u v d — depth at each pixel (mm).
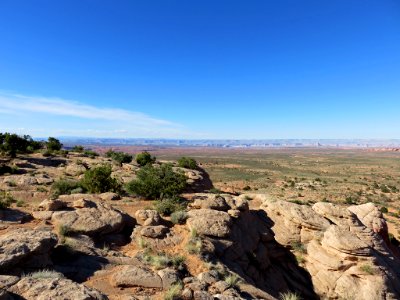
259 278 17438
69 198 21656
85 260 11703
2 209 15695
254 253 18688
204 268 13125
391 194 84625
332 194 77500
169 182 24234
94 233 14609
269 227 22234
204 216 18094
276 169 171625
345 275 18422
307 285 19266
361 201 68938
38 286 8055
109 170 26938
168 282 10609
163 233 15922
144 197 24234
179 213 18281
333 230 20156
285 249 21219
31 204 19438
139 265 12148
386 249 21609
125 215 17156
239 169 163875
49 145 66812
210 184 44250
